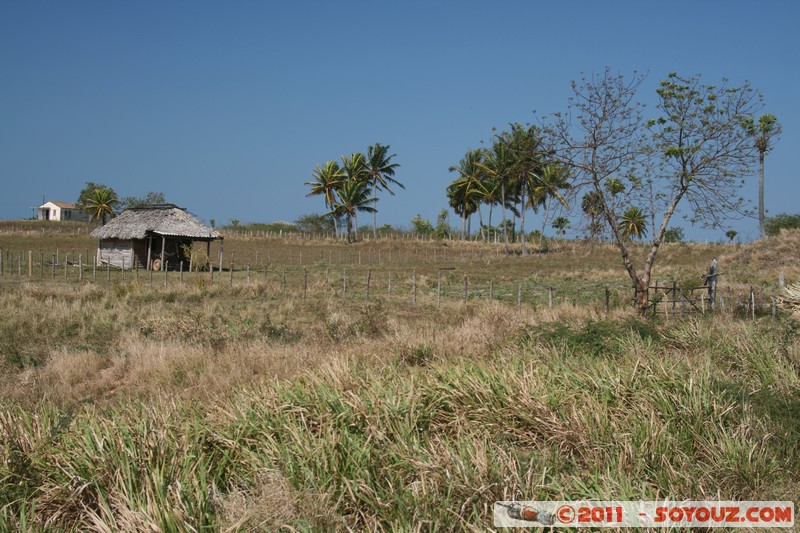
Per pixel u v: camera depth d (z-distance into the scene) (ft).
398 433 21.90
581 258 192.13
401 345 39.29
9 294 74.49
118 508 17.53
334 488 18.24
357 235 296.71
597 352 35.22
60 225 297.12
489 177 232.53
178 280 109.50
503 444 21.71
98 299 76.43
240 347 43.93
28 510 19.24
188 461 19.85
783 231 134.00
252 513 16.17
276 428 22.41
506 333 43.42
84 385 38.34
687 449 21.09
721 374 27.94
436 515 16.90
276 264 167.94
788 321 45.24
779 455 20.88
